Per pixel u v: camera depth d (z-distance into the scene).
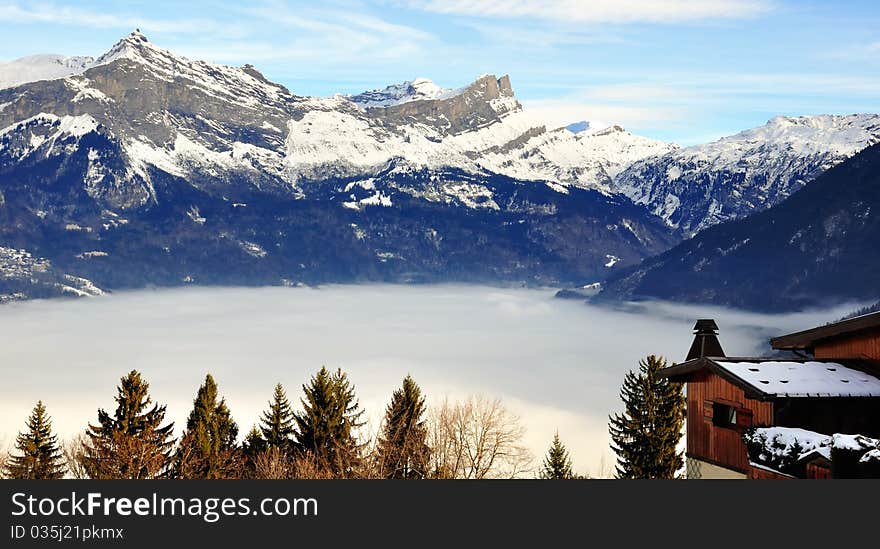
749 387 35.44
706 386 39.62
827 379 35.97
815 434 31.84
